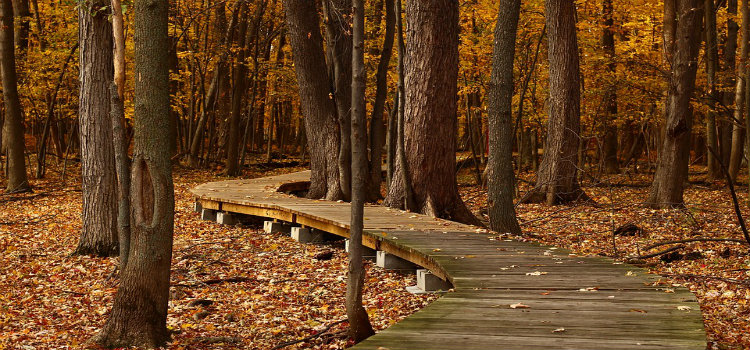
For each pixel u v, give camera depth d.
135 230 6.86
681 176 17.12
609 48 23.36
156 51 6.65
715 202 19.30
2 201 19.59
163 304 6.97
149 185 6.82
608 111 24.59
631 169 29.42
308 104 17.58
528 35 24.58
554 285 6.80
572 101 19.14
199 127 31.56
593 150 27.53
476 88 24.77
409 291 8.77
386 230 10.86
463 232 10.70
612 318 5.44
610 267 7.79
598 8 24.84
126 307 6.84
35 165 29.38
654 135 29.73
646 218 15.61
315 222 12.53
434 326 5.23
